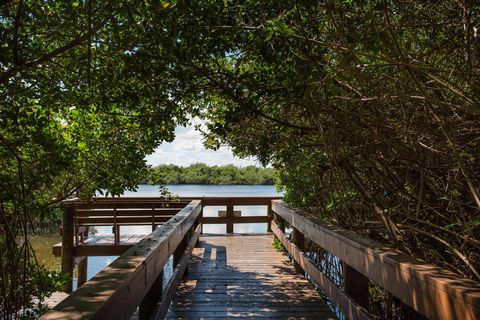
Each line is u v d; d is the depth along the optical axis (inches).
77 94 120.3
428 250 125.7
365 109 114.5
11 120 108.8
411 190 123.9
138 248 92.4
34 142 106.2
